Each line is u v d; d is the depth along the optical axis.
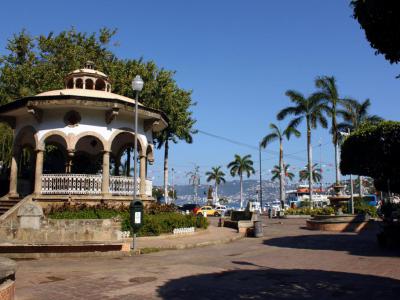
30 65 29.45
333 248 16.84
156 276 10.19
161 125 22.70
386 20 6.29
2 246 13.52
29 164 25.16
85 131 18.72
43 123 18.89
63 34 31.53
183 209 54.72
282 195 54.22
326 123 45.78
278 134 56.00
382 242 16.91
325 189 107.19
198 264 12.35
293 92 46.78
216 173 101.56
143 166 20.34
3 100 28.02
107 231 14.62
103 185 18.48
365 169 19.08
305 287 9.01
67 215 16.45
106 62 31.73
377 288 8.89
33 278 9.92
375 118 44.38
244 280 9.80
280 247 17.39
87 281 9.53
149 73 31.50
